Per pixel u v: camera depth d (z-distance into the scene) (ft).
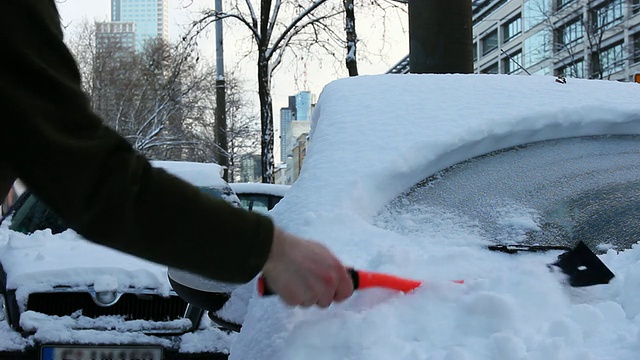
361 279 4.43
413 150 6.77
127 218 3.30
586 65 128.06
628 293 4.80
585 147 7.29
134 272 13.65
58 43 3.25
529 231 5.98
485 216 6.18
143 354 13.23
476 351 4.06
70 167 3.12
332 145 7.12
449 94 7.97
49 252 14.65
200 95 94.38
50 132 3.08
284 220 6.19
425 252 5.39
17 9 3.09
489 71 221.05
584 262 5.07
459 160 7.06
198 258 3.46
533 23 177.68
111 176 3.25
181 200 3.44
